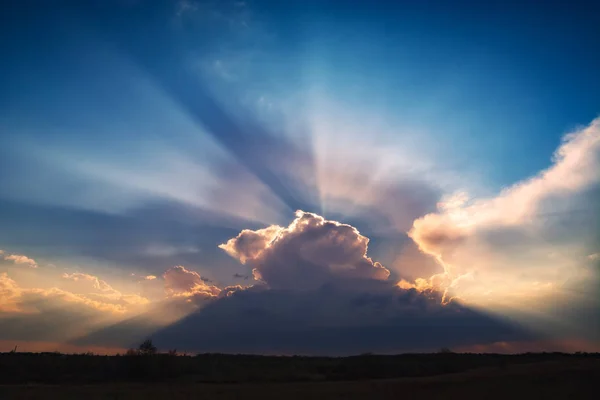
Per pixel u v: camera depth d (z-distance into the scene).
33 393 33.47
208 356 86.12
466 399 30.08
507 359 70.50
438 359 70.31
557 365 46.28
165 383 45.50
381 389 36.09
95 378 49.44
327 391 35.28
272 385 41.50
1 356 60.00
